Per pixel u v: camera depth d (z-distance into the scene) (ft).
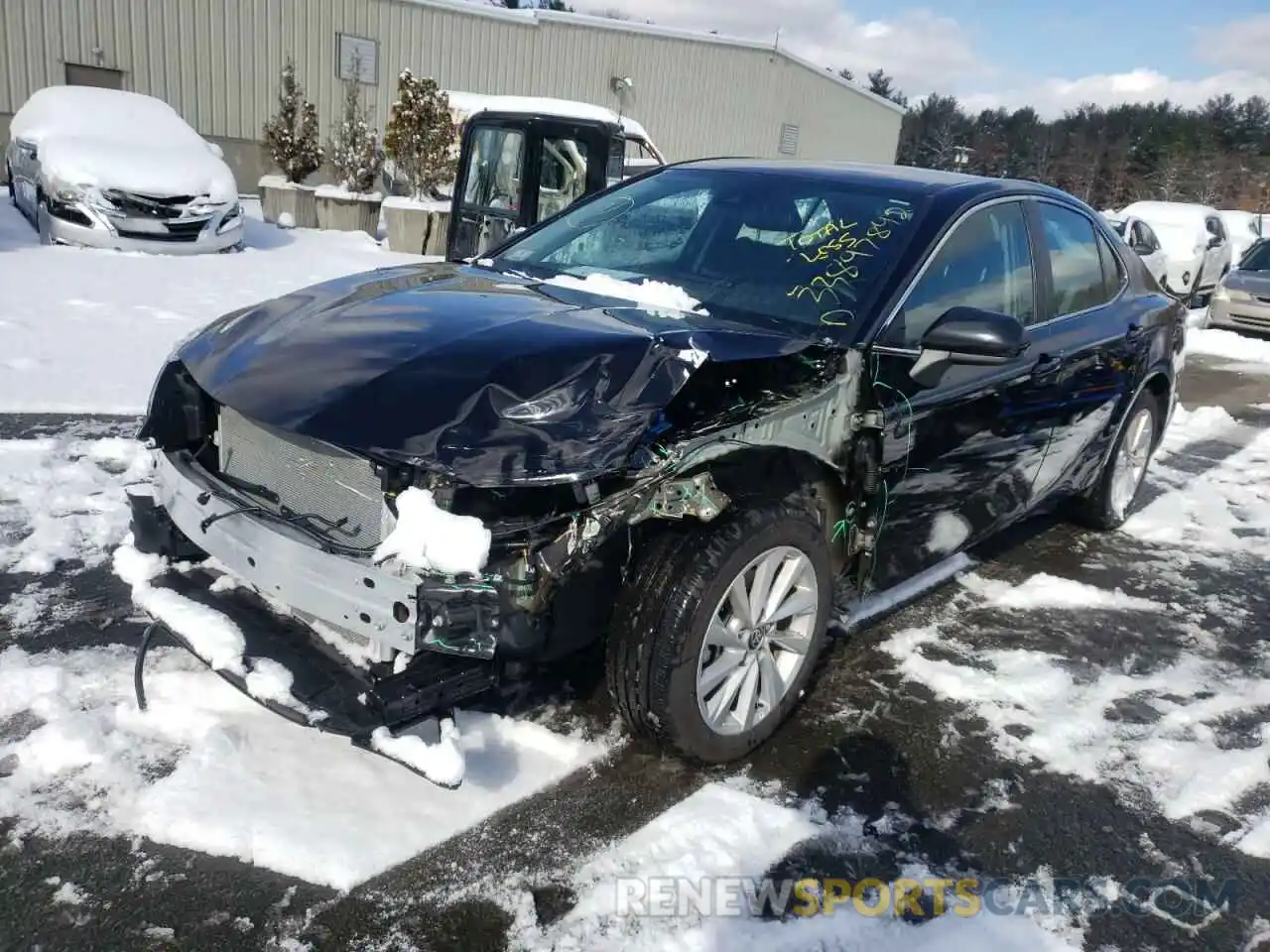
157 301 26.61
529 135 31.12
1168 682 12.01
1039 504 14.49
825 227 11.61
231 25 62.69
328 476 8.29
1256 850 9.00
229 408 8.79
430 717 7.97
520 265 12.66
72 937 6.92
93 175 33.04
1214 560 16.38
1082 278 14.35
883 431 10.17
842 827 8.84
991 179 13.21
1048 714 11.03
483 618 7.48
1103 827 9.18
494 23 71.77
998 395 11.73
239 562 8.45
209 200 35.12
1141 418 16.79
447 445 7.63
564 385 8.12
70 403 17.93
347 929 7.22
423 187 45.75
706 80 82.84
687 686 8.65
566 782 8.99
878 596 13.69
